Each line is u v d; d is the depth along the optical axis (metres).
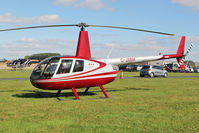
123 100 8.77
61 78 8.84
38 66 9.07
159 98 9.32
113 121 5.51
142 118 5.82
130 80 20.83
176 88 13.59
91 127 4.97
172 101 8.55
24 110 6.73
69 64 9.05
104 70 9.76
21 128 4.85
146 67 26.94
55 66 8.85
